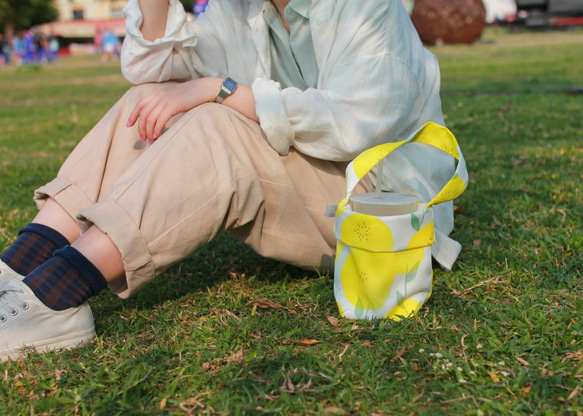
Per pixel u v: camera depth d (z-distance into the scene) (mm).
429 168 2088
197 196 1724
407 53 1966
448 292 2029
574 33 24531
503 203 2988
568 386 1490
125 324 1906
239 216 1812
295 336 1784
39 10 46000
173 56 2195
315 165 1973
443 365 1587
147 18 2174
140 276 1704
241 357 1679
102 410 1458
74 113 8086
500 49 16562
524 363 1593
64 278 1684
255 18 2211
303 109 1814
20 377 1606
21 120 7777
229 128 1813
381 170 1901
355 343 1715
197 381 1563
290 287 2156
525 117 5641
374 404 1470
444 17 18438
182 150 1738
